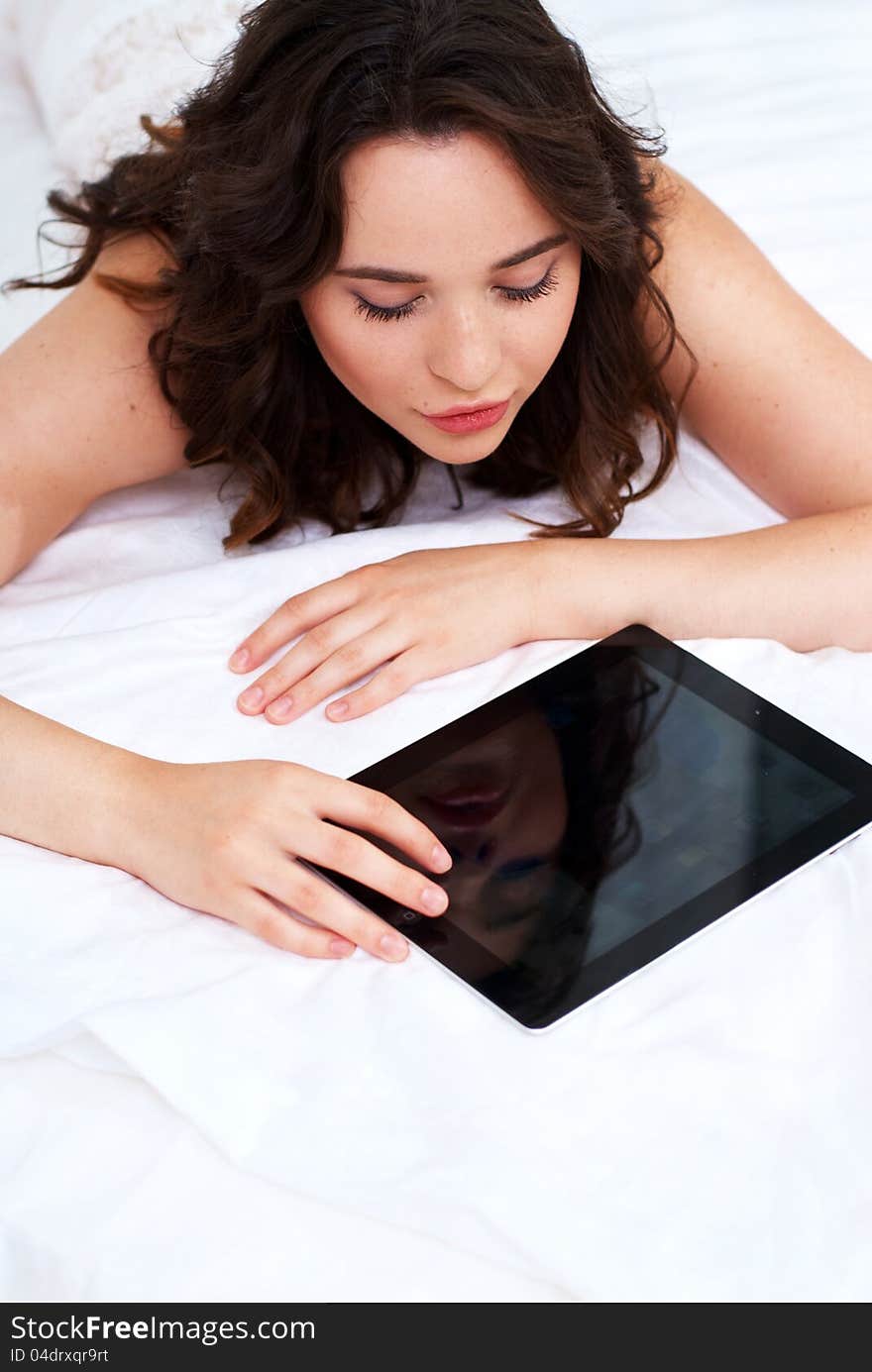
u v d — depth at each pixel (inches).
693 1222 28.5
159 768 36.5
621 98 52.9
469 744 37.5
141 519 47.9
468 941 32.9
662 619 41.8
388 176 35.1
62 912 34.8
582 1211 28.4
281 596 42.7
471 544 44.9
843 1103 30.4
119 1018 31.1
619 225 38.5
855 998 32.2
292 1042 31.3
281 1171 29.4
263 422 45.6
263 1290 28.9
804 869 34.5
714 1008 31.8
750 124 63.0
